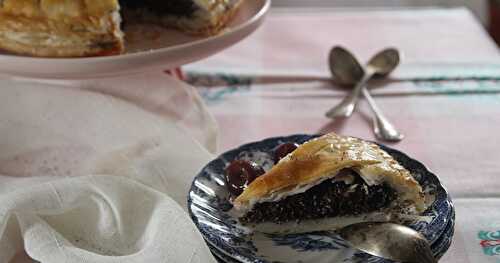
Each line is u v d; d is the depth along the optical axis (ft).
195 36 3.01
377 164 1.99
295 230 2.03
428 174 2.11
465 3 5.45
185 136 2.41
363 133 2.61
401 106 2.80
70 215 2.10
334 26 3.67
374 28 3.62
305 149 2.06
